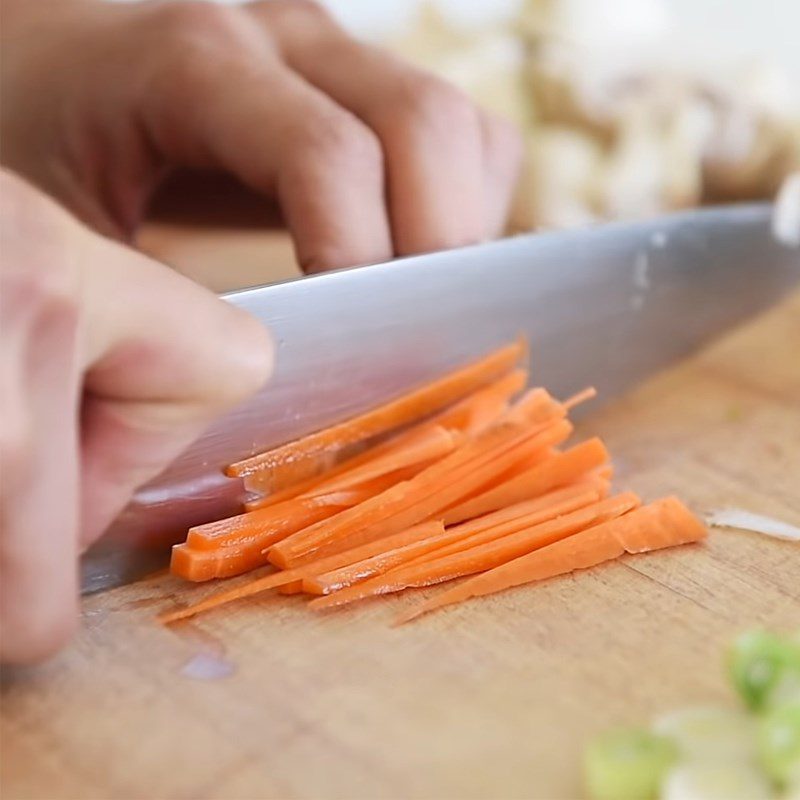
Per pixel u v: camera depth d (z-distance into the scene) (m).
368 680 0.24
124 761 0.22
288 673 0.24
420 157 0.32
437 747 0.23
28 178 0.36
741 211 0.36
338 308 0.28
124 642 0.24
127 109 0.34
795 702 0.22
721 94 0.46
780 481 0.30
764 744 0.21
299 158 0.31
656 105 0.46
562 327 0.32
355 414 0.29
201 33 0.33
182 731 0.23
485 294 0.31
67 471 0.21
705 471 0.30
